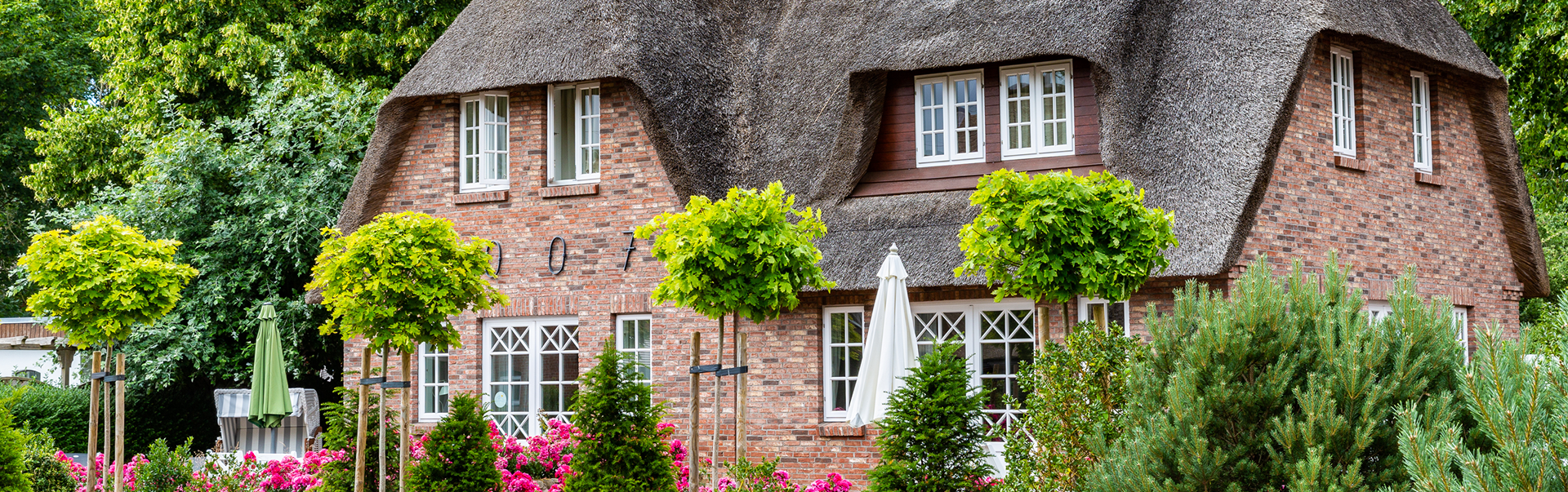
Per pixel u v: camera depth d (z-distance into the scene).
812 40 17.47
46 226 36.53
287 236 22.64
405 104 18.08
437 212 18.19
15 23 35.56
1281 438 8.00
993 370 15.34
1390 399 8.01
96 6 29.11
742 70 18.00
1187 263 13.98
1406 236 16.56
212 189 23.66
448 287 13.00
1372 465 7.92
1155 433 8.40
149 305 14.62
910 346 13.24
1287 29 14.61
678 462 14.48
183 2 26.95
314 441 19.94
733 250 12.07
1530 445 5.84
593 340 17.20
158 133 26.38
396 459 14.18
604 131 17.41
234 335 23.06
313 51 27.41
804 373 16.16
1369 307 15.86
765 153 16.97
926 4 16.66
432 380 18.16
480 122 18.00
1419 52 16.20
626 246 17.12
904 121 16.59
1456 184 17.45
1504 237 18.34
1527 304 28.91
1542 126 24.44
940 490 11.45
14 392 12.88
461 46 18.08
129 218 23.30
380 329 12.84
